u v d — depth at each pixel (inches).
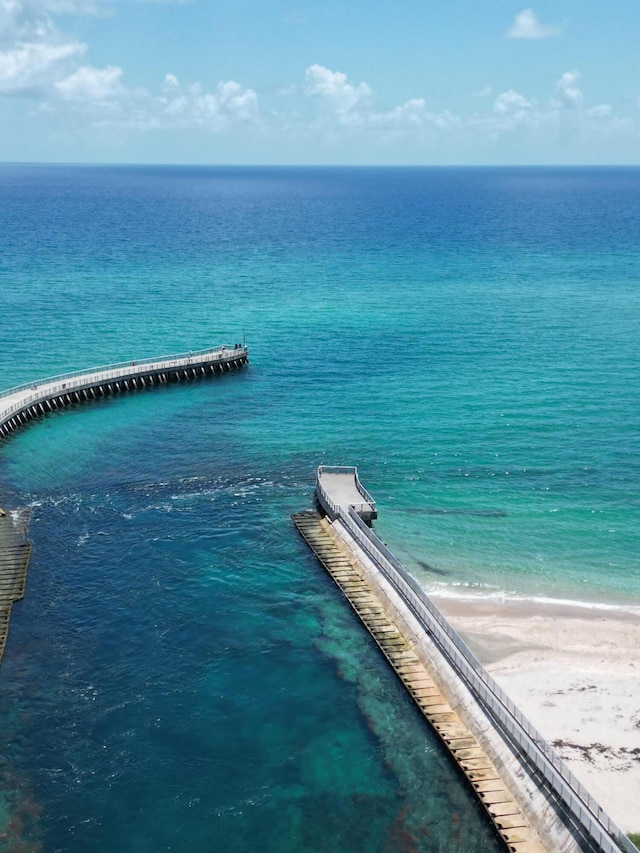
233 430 4028.1
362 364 5068.9
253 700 2098.9
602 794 1759.4
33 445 3779.5
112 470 3526.1
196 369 4847.4
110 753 1913.1
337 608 2524.6
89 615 2455.7
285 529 3029.0
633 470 3511.3
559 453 3690.9
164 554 2824.8
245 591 2610.7
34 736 1955.0
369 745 1941.4
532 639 2341.3
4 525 2987.2
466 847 1653.5
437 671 2140.7
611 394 4446.4
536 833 1621.6
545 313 6230.3
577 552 2851.9
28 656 2250.2
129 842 1685.5
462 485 3380.9
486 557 2815.0
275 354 5295.3
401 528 3019.2
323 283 7529.5
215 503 3230.8
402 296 6929.1
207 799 1793.8
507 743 1817.2
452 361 5088.6
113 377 4530.0
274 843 1686.8
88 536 2935.5
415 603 2353.6
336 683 2166.6
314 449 3772.1
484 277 7829.7
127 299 6668.3
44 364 4938.5
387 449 3759.8
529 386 4591.5
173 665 2234.3
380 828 1713.8
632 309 6343.5
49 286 7096.5
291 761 1898.4
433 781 1822.1
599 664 2223.2
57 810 1755.7
